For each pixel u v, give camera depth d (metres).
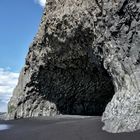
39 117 35.19
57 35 31.47
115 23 21.20
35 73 36.22
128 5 20.03
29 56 37.03
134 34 19.67
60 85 36.81
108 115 20.67
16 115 36.78
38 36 35.22
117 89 21.84
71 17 28.61
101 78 34.69
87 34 27.45
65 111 38.22
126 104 19.14
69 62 33.78
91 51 28.81
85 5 26.59
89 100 38.28
